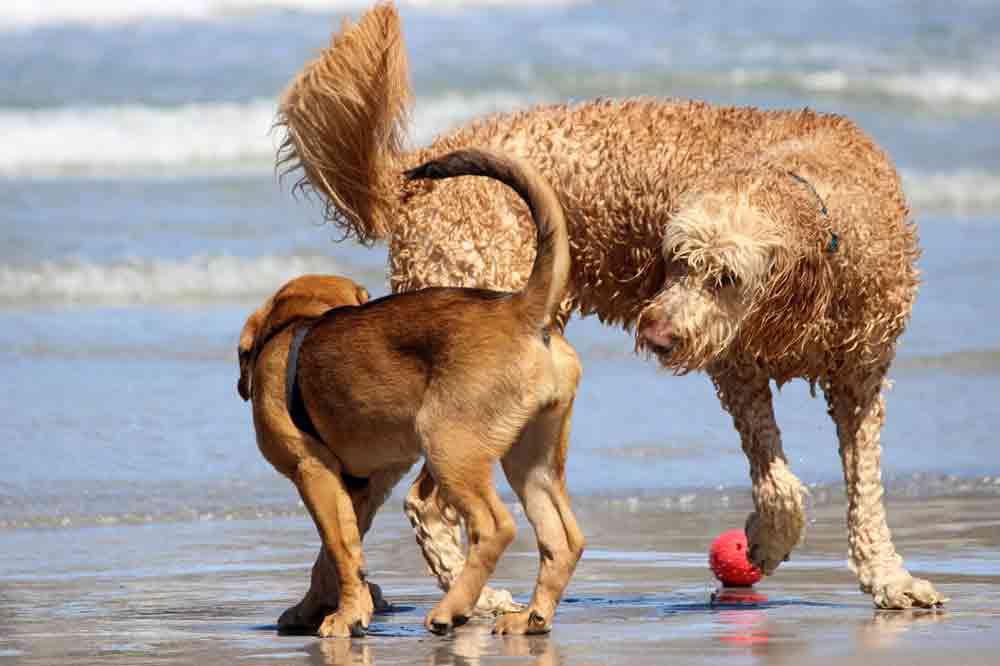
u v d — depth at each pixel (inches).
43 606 410.3
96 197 1096.2
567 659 337.7
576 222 447.5
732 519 530.9
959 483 573.9
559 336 373.4
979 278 915.4
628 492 567.8
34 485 560.1
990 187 1177.4
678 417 678.5
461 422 362.9
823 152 414.9
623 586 436.8
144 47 1423.5
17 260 916.0
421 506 429.4
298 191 1127.0
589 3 1633.9
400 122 442.9
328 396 378.9
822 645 348.2
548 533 372.8
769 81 1455.5
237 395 693.3
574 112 454.0
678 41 1557.6
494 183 451.2
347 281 418.6
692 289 378.3
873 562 411.2
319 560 389.4
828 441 642.2
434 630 364.5
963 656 334.0
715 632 366.9
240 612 406.0
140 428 637.3
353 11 1518.2
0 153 1198.3
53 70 1350.9
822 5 1705.2
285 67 1385.3
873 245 401.7
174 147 1226.6
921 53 1561.3
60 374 717.9
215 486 569.3
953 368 741.9
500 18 1590.8
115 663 342.3
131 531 510.9
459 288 381.1
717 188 387.2
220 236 995.3
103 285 892.0
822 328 402.6
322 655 349.1
